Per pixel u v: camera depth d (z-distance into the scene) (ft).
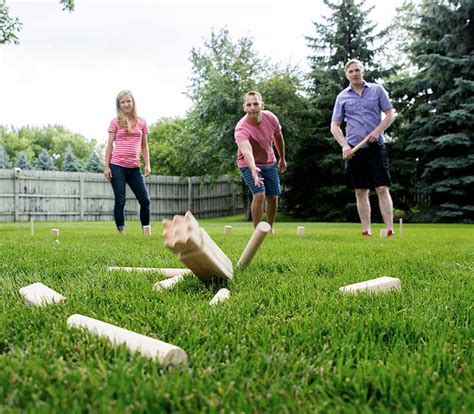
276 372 3.68
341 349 4.25
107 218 66.39
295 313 5.69
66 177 63.00
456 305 6.23
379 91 21.50
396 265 9.87
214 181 70.13
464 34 58.65
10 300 6.38
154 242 15.76
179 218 6.86
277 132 18.28
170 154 94.43
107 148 21.40
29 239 17.08
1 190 58.80
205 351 4.25
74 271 8.87
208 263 6.95
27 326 4.98
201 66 68.59
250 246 9.14
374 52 64.59
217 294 6.65
